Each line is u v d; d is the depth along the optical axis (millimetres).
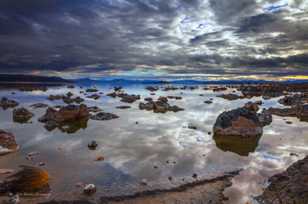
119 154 20641
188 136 27250
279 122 36125
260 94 92938
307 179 12086
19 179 13938
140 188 14336
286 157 20062
